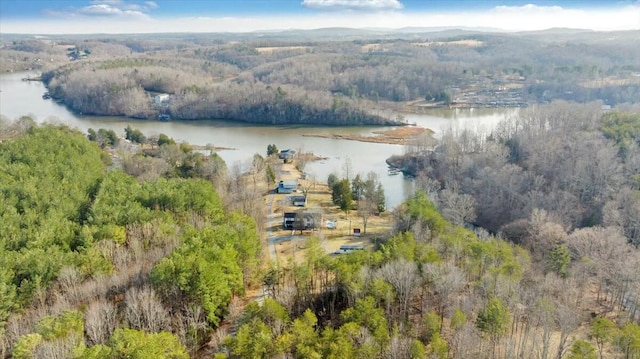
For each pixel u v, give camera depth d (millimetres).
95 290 76875
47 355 57375
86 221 99875
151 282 77000
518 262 85812
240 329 66062
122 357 59031
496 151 164250
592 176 140750
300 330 65062
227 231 90438
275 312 68688
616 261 87562
